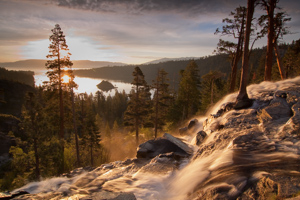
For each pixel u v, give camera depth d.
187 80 36.94
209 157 5.66
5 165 22.05
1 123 33.75
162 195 4.72
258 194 3.21
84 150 25.98
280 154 4.27
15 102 79.31
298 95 7.15
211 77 32.53
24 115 15.86
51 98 22.20
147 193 4.92
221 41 18.23
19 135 32.84
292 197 2.75
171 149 8.38
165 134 9.60
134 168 7.05
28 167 16.52
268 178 3.37
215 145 6.36
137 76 27.28
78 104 26.38
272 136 5.32
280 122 6.01
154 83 28.53
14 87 85.25
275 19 14.72
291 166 3.67
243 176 3.88
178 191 4.71
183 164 6.61
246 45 9.02
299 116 5.70
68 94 23.50
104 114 104.44
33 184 6.46
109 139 35.97
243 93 9.09
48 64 21.25
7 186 15.91
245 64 9.05
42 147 16.12
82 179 6.65
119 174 6.72
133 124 28.73
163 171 6.16
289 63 32.41
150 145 8.88
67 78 21.69
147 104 28.33
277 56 16.62
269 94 8.93
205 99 35.03
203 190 4.07
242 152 4.89
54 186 6.23
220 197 3.49
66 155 21.17
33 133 15.72
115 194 4.23
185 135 13.55
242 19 17.19
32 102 16.03
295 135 4.90
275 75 35.16
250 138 5.58
